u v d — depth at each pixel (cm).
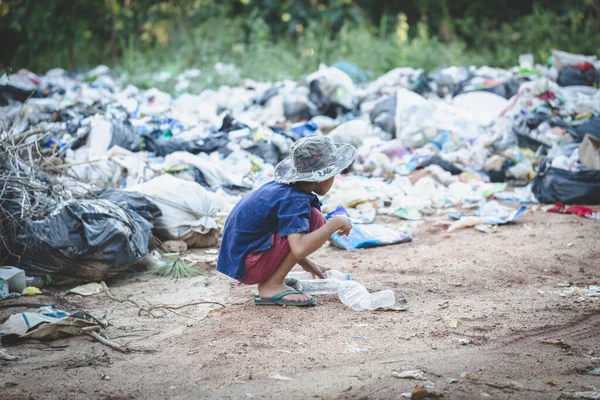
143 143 841
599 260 541
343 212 585
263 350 366
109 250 495
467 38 1694
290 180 420
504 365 342
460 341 375
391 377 328
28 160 623
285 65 1414
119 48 1662
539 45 1463
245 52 1525
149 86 1230
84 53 1609
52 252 487
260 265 428
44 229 491
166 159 762
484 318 412
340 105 1016
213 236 614
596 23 1498
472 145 874
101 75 1329
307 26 1750
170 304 455
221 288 490
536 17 1538
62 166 605
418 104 920
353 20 1775
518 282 489
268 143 855
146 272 534
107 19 1611
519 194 785
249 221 424
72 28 1440
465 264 536
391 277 507
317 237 407
